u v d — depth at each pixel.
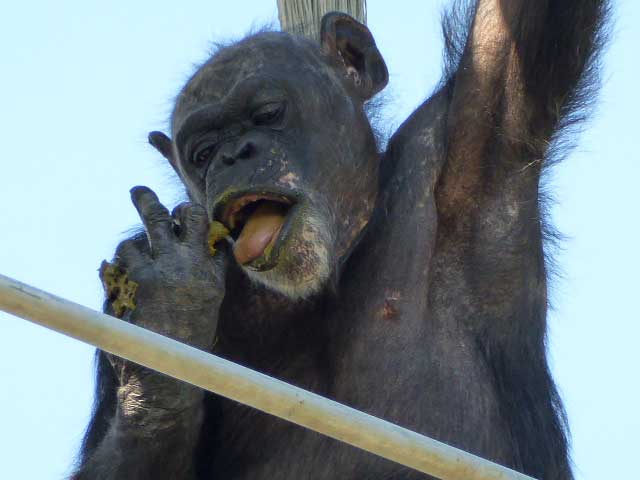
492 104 14.62
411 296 14.52
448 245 14.66
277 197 14.26
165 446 13.30
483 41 14.82
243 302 14.69
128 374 13.34
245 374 9.54
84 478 13.50
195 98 15.05
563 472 14.64
